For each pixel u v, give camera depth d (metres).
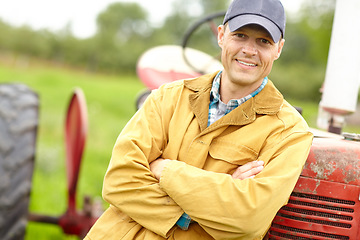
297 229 1.92
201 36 43.97
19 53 43.50
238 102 1.88
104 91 17.89
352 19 2.44
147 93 2.82
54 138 7.84
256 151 1.82
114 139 8.46
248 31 1.80
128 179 1.85
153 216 1.81
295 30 36.53
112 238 1.90
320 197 1.90
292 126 1.84
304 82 30.61
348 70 2.45
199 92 1.95
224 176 1.73
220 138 1.86
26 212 2.91
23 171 2.89
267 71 1.86
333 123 2.52
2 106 3.01
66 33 48.12
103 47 47.44
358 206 1.89
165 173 1.77
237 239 1.73
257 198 1.69
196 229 1.85
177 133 1.90
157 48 3.05
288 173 1.74
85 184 5.14
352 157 1.90
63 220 3.31
